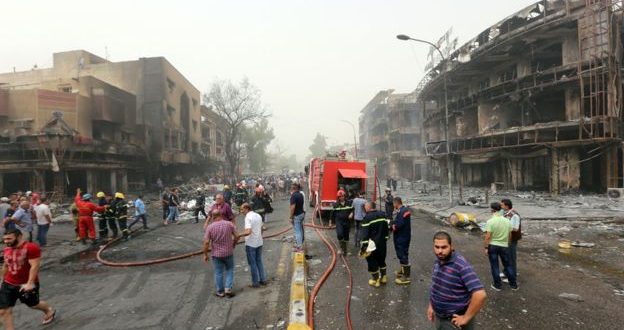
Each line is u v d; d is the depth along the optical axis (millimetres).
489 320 5777
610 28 22516
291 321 5449
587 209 17266
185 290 7742
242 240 13062
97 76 41156
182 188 32469
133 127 36969
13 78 43219
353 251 10914
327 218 17500
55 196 25141
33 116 27438
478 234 13609
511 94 28172
